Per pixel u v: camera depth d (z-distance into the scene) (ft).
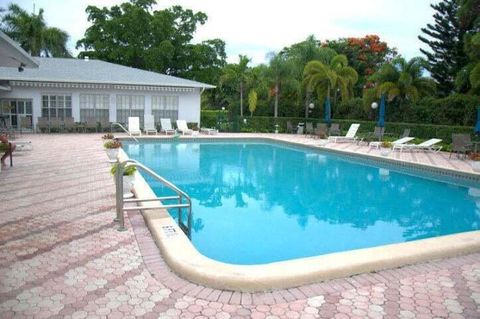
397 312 10.71
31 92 69.56
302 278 12.20
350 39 116.78
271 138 68.49
